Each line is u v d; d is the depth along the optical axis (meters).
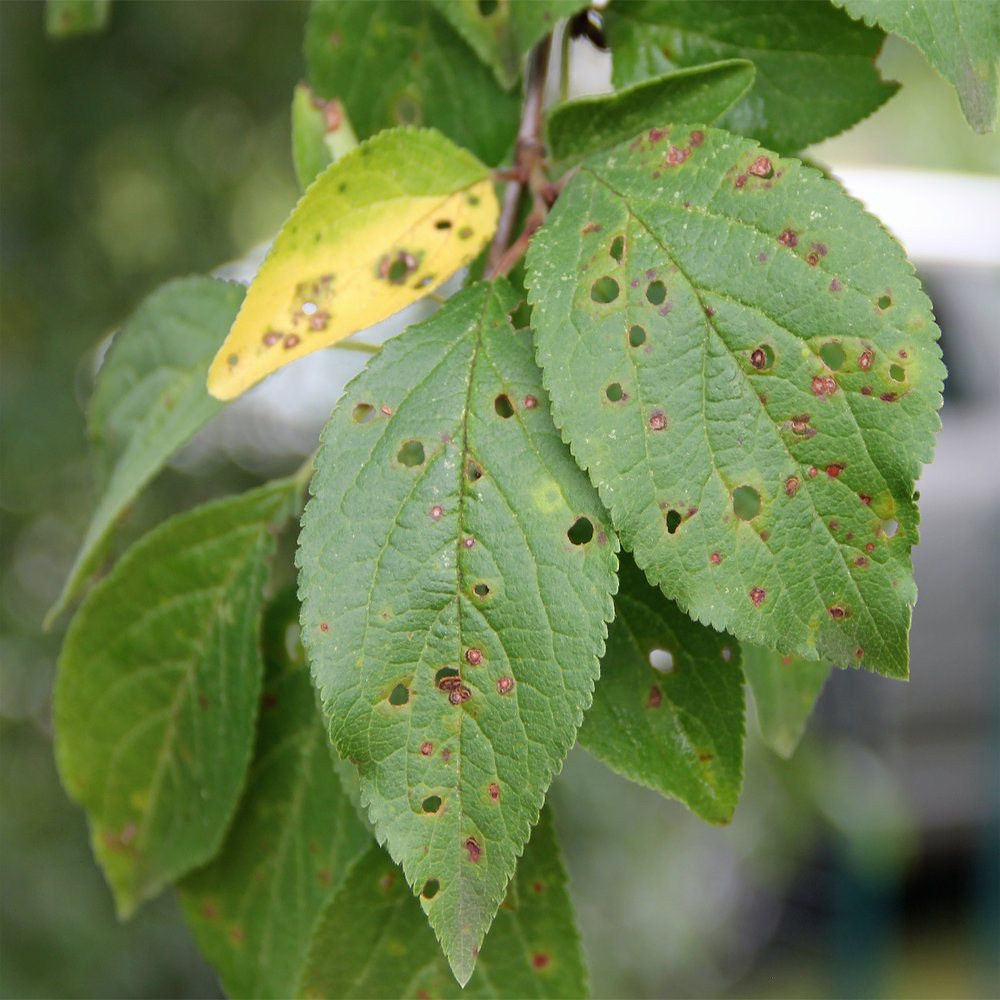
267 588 0.37
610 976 0.83
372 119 0.37
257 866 0.37
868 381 0.32
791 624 0.32
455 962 0.32
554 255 0.33
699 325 0.32
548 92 0.40
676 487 0.32
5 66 0.89
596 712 0.34
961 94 0.33
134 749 0.38
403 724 0.32
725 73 0.33
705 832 0.87
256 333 0.33
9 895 0.82
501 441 0.32
